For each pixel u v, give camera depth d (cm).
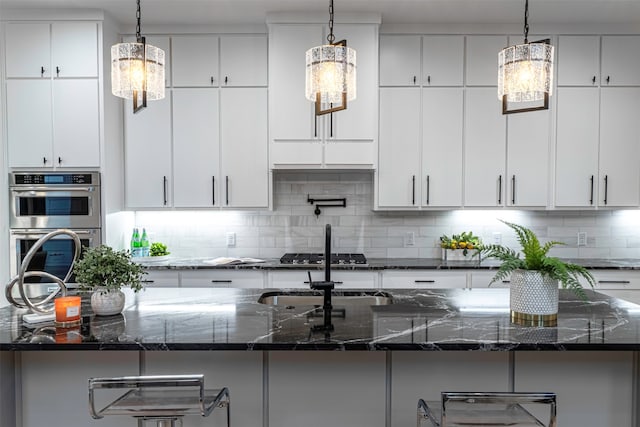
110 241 378
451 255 405
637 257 424
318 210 429
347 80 210
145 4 359
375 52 384
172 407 161
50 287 366
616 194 394
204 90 396
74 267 211
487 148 395
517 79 206
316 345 166
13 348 167
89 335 177
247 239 432
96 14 365
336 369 205
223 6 364
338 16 379
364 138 388
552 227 427
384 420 205
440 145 396
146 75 208
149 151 398
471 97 395
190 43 395
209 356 205
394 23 393
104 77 370
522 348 166
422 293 262
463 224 429
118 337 174
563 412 204
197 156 398
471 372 204
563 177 394
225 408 206
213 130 397
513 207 397
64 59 368
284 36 383
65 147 370
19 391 203
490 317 205
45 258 367
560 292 264
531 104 392
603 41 390
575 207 396
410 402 205
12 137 370
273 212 432
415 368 205
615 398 204
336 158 389
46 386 204
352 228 432
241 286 374
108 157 376
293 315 210
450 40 394
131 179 398
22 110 369
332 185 431
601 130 392
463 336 175
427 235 430
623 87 392
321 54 208
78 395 204
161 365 205
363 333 179
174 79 397
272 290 270
